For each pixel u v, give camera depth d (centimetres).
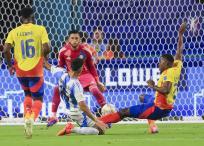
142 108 2906
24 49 2778
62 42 5141
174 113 4491
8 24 5400
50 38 5178
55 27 5222
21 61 2786
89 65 3247
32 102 2819
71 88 2727
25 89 2827
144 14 5391
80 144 2270
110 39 5150
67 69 3173
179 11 5397
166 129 3409
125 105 4541
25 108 2800
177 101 4516
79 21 5325
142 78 4603
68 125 2814
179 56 2953
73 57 3158
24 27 2792
